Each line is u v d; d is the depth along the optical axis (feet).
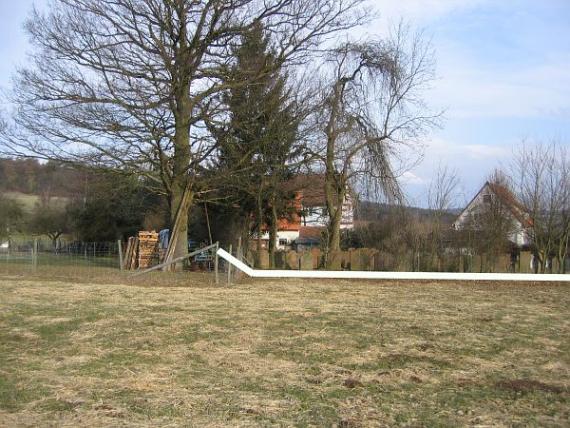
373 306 44.62
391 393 21.84
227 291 53.62
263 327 33.88
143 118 73.10
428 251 82.23
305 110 80.48
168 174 80.48
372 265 84.02
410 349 29.07
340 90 87.71
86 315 36.68
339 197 90.94
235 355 27.22
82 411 19.03
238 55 78.13
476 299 51.70
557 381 24.07
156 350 27.86
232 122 76.74
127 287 55.42
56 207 159.02
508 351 29.40
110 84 72.43
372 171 88.22
